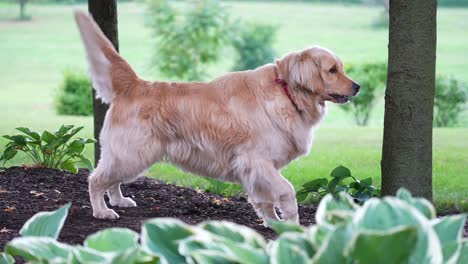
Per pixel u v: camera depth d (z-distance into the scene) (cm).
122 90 559
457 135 1440
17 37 4097
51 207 597
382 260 202
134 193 697
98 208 564
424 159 542
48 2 5041
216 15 2794
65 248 248
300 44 3550
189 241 229
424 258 207
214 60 2809
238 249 221
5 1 5038
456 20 4369
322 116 573
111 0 757
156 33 2812
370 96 1802
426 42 528
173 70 2756
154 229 241
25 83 2919
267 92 550
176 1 3431
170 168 949
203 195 711
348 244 203
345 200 257
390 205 211
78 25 555
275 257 214
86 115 1903
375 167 1047
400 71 533
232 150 549
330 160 1120
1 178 711
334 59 554
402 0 524
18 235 489
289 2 5122
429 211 250
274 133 545
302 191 659
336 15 4647
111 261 214
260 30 2870
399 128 539
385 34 3975
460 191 830
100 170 561
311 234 224
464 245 240
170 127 553
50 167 773
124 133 549
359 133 1573
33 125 1520
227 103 549
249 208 653
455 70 2852
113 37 764
